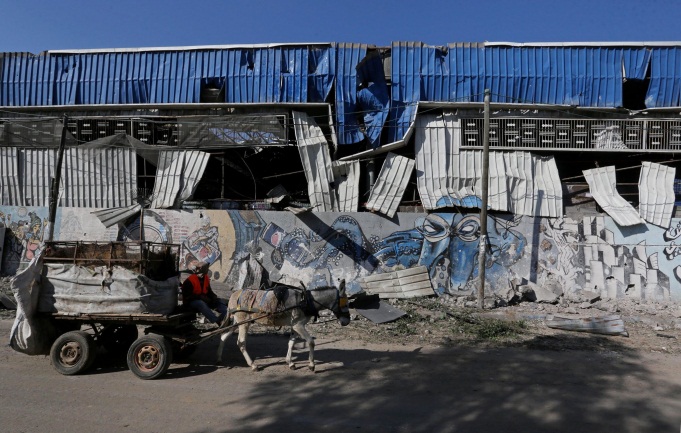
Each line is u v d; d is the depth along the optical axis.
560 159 18.02
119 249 7.55
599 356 9.10
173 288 7.82
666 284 15.33
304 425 5.59
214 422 5.65
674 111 17.00
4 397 6.38
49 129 17.72
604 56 17.17
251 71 17.50
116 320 7.27
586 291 15.35
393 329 11.20
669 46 17.00
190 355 8.69
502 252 15.95
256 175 19.38
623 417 5.95
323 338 10.37
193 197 17.47
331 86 17.28
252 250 16.16
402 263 15.99
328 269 16.02
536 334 10.82
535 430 5.53
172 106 17.55
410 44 17.30
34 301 7.30
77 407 6.07
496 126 17.09
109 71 17.91
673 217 15.90
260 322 7.93
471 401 6.46
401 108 17.06
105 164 17.36
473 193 16.50
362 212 16.27
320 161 16.97
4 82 18.03
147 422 5.62
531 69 17.12
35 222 16.94
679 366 8.42
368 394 6.70
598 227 15.87
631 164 17.95
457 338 10.44
